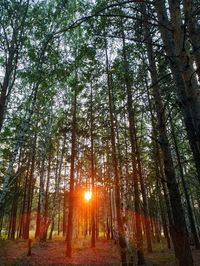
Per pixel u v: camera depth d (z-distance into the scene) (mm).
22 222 33562
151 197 29422
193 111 2908
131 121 12477
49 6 12883
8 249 18375
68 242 17188
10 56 11859
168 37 3645
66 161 27141
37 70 11727
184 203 29484
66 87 19031
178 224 5031
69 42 11320
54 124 24656
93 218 23672
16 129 15234
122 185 15109
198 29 4062
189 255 4832
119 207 12977
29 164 28969
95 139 21469
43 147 25500
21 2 12469
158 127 6270
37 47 12062
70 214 18141
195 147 3219
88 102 16359
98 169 27109
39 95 14125
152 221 31250
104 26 6230
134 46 7297
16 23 12297
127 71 7199
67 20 12602
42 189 25188
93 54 6691
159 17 3838
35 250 19219
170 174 5484
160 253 17750
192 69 3041
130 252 12375
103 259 15922
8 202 29641
